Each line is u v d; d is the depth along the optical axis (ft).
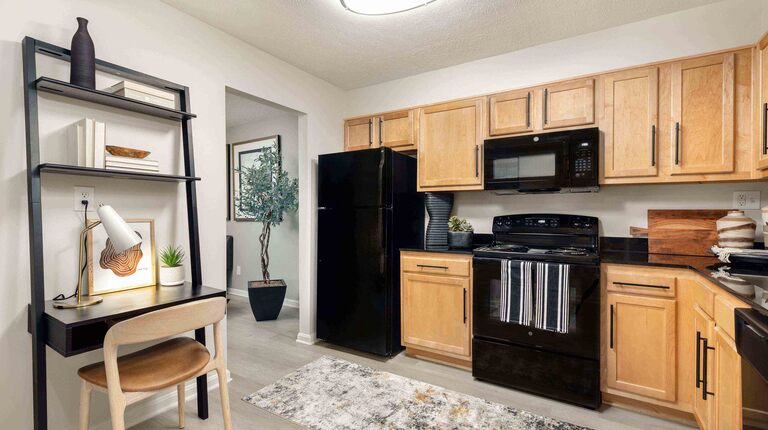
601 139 7.55
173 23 7.02
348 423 6.29
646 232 7.91
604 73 7.55
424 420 6.38
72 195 5.63
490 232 9.74
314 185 10.54
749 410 3.60
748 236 6.49
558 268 6.97
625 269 6.61
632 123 7.27
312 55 9.21
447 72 10.02
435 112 9.57
